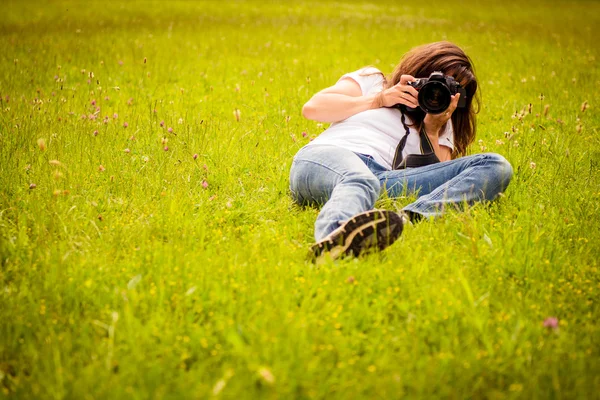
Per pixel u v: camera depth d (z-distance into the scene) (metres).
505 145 5.23
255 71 8.74
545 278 2.99
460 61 3.98
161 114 5.93
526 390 2.14
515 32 13.98
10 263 2.87
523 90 7.92
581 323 2.63
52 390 2.02
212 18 14.78
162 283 2.68
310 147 3.77
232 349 2.27
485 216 3.59
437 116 3.78
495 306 2.72
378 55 10.62
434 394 2.13
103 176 4.10
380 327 2.48
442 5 21.94
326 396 2.09
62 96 6.27
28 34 10.80
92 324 2.44
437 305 2.61
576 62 10.05
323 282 2.73
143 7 16.53
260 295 2.62
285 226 3.47
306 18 15.75
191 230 3.31
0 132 4.81
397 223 2.96
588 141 5.55
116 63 8.72
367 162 3.76
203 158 4.55
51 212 3.35
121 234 3.22
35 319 2.45
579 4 23.97
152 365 2.16
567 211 3.86
